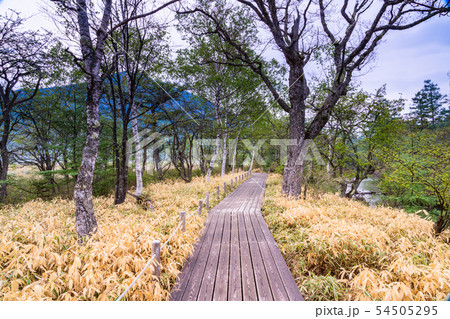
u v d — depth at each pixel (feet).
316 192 39.86
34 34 34.01
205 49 47.32
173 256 12.76
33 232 14.62
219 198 37.83
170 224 18.21
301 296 10.27
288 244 16.71
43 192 49.70
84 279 9.34
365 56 29.66
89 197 16.16
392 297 9.01
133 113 34.01
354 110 43.78
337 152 47.37
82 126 51.62
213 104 52.60
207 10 38.88
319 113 31.71
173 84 49.65
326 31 31.04
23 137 54.80
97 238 14.61
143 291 9.35
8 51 34.76
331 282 11.09
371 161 41.81
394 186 40.04
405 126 41.88
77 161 47.78
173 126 50.42
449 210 18.88
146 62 33.71
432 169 22.81
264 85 53.62
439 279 9.09
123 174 33.06
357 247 13.52
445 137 36.06
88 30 17.48
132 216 23.67
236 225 21.97
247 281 11.55
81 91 52.21
